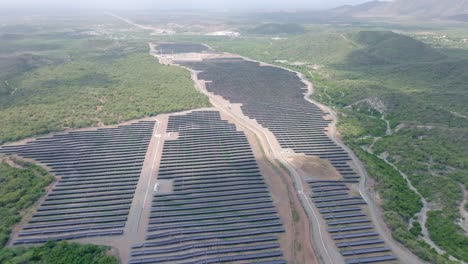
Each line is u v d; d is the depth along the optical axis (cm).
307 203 12362
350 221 11394
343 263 9712
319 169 14562
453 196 12581
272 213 11856
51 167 14688
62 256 9619
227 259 9744
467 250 10306
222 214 11838
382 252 10131
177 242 10488
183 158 15612
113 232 10888
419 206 12456
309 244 10338
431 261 9662
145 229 11100
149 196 12875
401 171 14850
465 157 15012
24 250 9994
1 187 12950
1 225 10962
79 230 11012
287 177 13925
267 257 9875
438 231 11138
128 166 14900
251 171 14500
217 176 14175
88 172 14388
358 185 13600
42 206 12162
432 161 15075
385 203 12362
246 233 10825
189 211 12006
